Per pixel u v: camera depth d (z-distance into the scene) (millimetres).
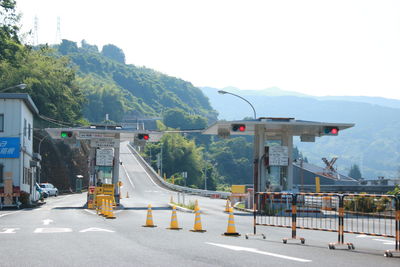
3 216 34125
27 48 133875
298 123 42031
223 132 47188
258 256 13375
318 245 17500
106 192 46656
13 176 56281
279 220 31734
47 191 84438
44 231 21281
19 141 56719
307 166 112938
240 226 26828
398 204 15406
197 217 22281
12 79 115688
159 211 42562
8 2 104812
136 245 15898
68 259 12602
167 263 11953
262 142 43531
